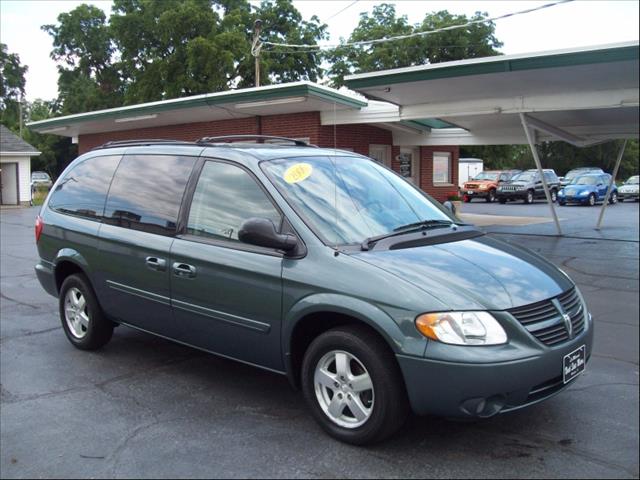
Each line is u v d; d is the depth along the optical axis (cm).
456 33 3331
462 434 388
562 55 947
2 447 378
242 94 1548
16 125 6297
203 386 481
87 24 4544
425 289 348
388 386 350
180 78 3328
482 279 363
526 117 1371
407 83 1122
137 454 367
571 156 5453
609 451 365
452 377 329
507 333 339
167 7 3600
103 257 525
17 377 503
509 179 3553
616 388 470
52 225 588
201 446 377
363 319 354
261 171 437
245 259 416
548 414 419
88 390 473
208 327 445
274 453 366
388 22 3653
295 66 3659
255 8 3769
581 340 375
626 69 969
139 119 1919
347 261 376
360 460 356
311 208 418
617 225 1927
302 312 380
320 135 1664
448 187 2197
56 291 597
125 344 597
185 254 452
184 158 493
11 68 5806
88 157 598
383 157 1873
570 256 1220
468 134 1816
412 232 427
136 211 508
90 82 4731
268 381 492
